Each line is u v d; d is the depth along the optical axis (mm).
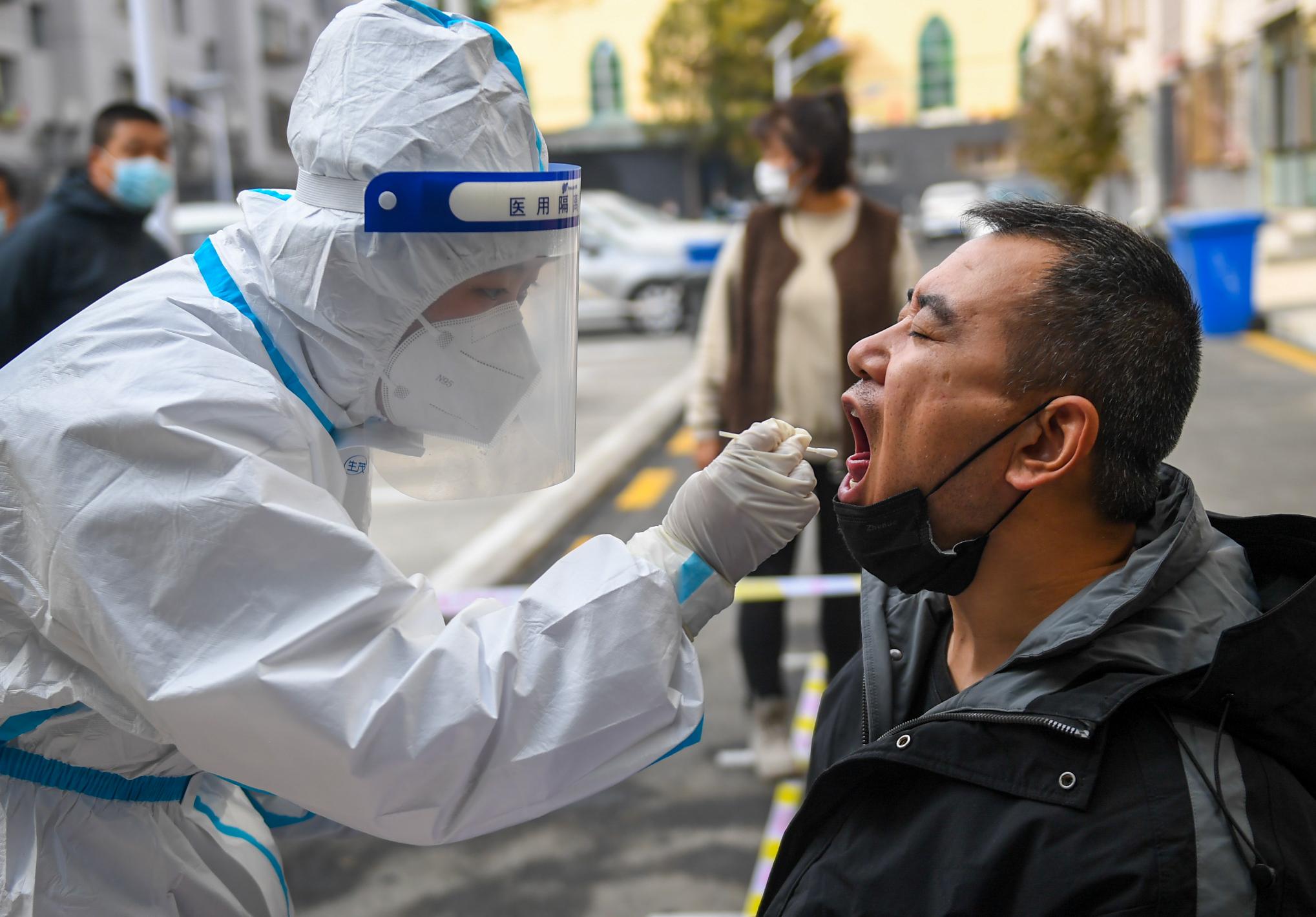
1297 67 17188
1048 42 36656
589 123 43469
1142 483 1252
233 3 31438
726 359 3580
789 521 1460
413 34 1393
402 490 1625
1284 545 1321
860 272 3279
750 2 37594
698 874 3094
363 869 3217
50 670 1363
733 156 40594
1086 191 23797
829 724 1594
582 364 12539
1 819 1393
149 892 1473
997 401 1236
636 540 1486
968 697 1229
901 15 45500
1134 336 1198
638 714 1348
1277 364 10008
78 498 1287
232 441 1327
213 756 1286
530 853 3256
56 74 26641
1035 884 1107
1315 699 1122
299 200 1437
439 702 1271
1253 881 1056
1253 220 11414
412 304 1417
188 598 1268
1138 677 1146
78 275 3758
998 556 1310
